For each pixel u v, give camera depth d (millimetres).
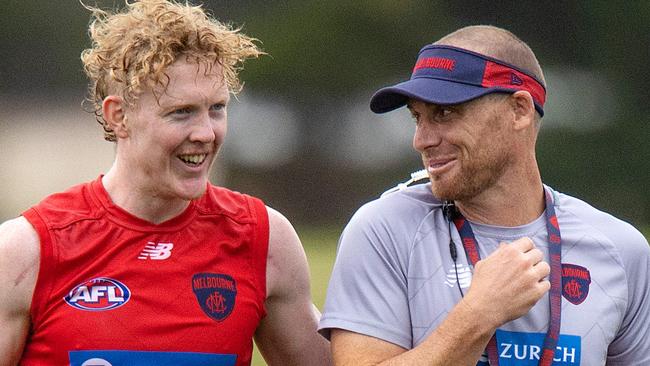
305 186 110438
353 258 14602
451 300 14156
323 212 109188
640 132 110250
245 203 14992
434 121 14266
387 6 117250
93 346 13984
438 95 14047
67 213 14281
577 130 111188
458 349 13508
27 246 14031
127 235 14266
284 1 120938
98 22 14336
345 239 14812
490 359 13938
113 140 14477
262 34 118188
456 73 14203
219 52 13875
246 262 14750
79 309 14039
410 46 118062
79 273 14117
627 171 109000
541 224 14734
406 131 110000
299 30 117188
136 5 14102
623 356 14836
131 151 14086
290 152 111812
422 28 118062
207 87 13828
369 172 109812
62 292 14062
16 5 115812
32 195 116500
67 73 118812
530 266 13641
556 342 14023
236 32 14328
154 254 14305
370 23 117375
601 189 108688
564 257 14523
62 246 14109
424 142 14305
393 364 13633
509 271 13609
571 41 117062
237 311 14539
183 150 13945
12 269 13961
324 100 115000
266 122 113500
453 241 14461
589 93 115000
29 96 118875
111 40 13898
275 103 115062
